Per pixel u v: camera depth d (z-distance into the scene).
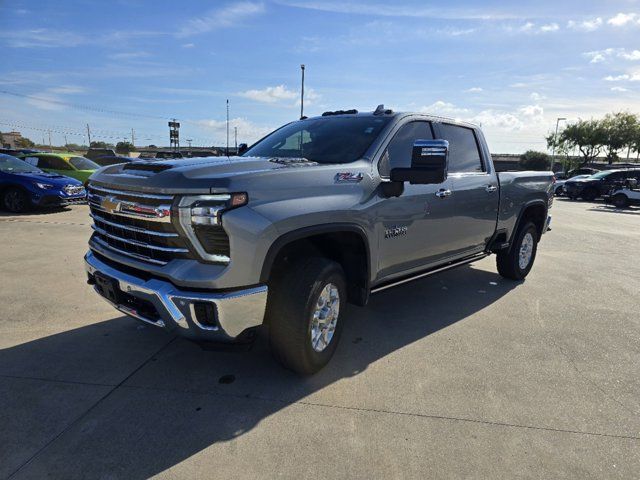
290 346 3.06
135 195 2.83
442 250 4.51
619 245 9.47
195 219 2.61
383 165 3.70
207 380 3.23
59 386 3.09
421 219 4.02
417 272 4.38
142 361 3.48
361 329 4.27
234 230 2.61
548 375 3.47
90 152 24.14
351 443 2.58
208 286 2.62
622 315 4.86
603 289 5.87
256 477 2.29
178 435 2.60
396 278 4.06
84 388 3.08
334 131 4.05
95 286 3.38
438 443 2.61
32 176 11.48
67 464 2.34
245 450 2.49
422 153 3.24
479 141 5.14
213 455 2.45
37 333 3.94
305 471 2.34
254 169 2.93
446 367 3.55
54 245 7.39
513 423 2.83
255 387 3.15
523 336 4.22
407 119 4.08
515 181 5.53
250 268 2.69
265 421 2.76
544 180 6.22
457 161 4.72
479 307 5.02
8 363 3.39
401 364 3.57
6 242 7.58
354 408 2.93
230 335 2.72
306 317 3.01
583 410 3.00
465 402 3.05
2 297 4.80
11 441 2.51
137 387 3.11
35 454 2.41
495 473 2.38
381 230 3.59
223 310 2.64
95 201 3.33
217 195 2.61
